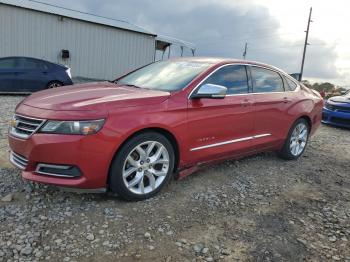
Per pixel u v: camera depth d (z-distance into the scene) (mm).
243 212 3967
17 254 2881
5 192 3895
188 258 3037
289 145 5992
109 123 3533
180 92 4215
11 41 17781
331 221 3947
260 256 3158
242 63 5199
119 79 5270
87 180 3525
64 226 3330
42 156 3459
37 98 3922
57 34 19125
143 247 3127
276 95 5582
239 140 4973
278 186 4863
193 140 4324
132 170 3832
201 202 4098
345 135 9281
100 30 20609
